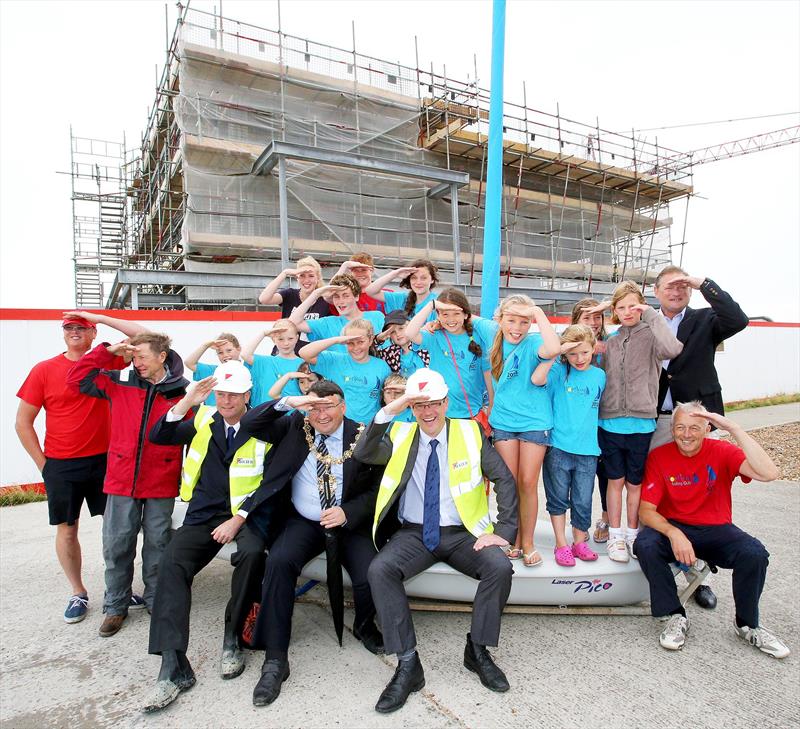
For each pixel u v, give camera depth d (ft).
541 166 58.44
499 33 15.56
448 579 9.90
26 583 12.88
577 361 10.47
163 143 53.26
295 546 8.98
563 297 51.96
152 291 60.23
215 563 13.94
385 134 49.19
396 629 8.21
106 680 8.83
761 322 55.57
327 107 47.14
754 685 8.17
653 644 9.48
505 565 8.60
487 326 11.68
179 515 11.82
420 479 9.67
